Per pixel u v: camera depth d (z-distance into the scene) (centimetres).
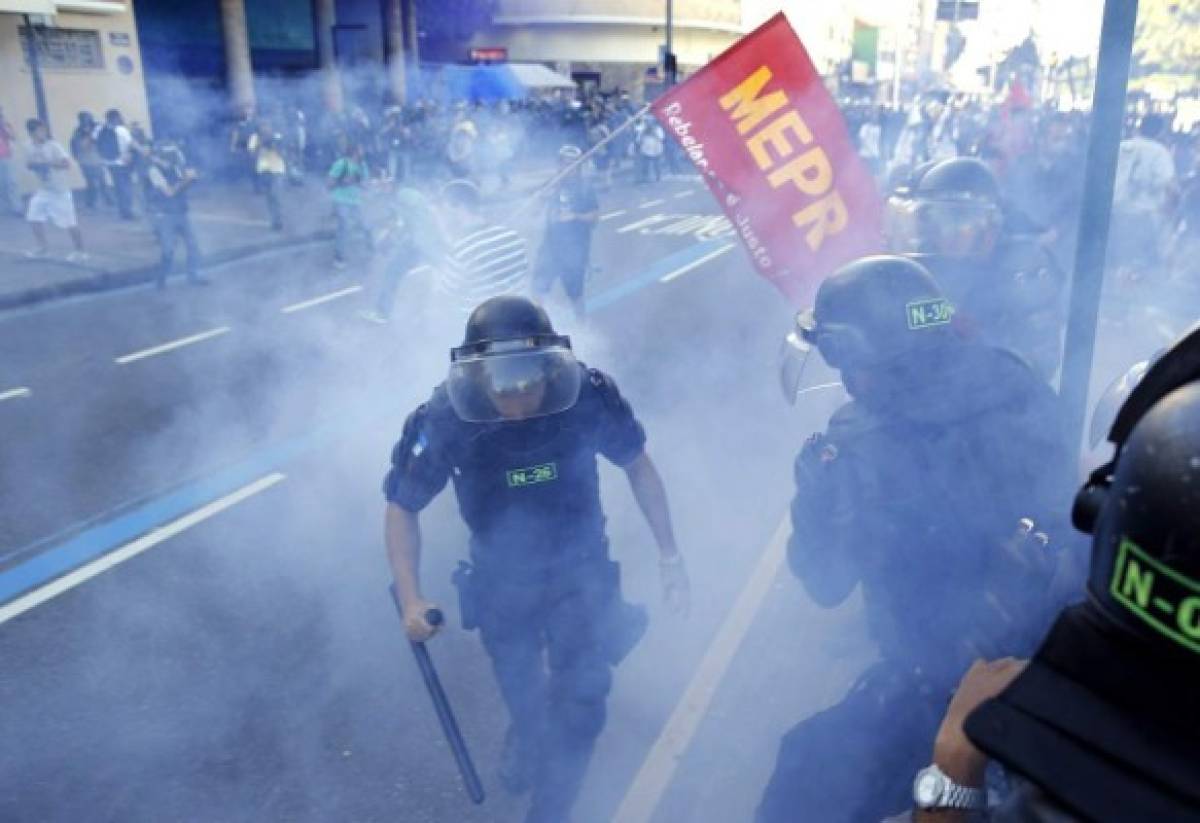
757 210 346
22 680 350
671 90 341
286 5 2262
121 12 1666
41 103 1572
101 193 1619
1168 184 715
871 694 198
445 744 313
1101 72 206
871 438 185
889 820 168
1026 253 342
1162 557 72
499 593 251
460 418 237
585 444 248
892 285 182
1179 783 71
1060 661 80
